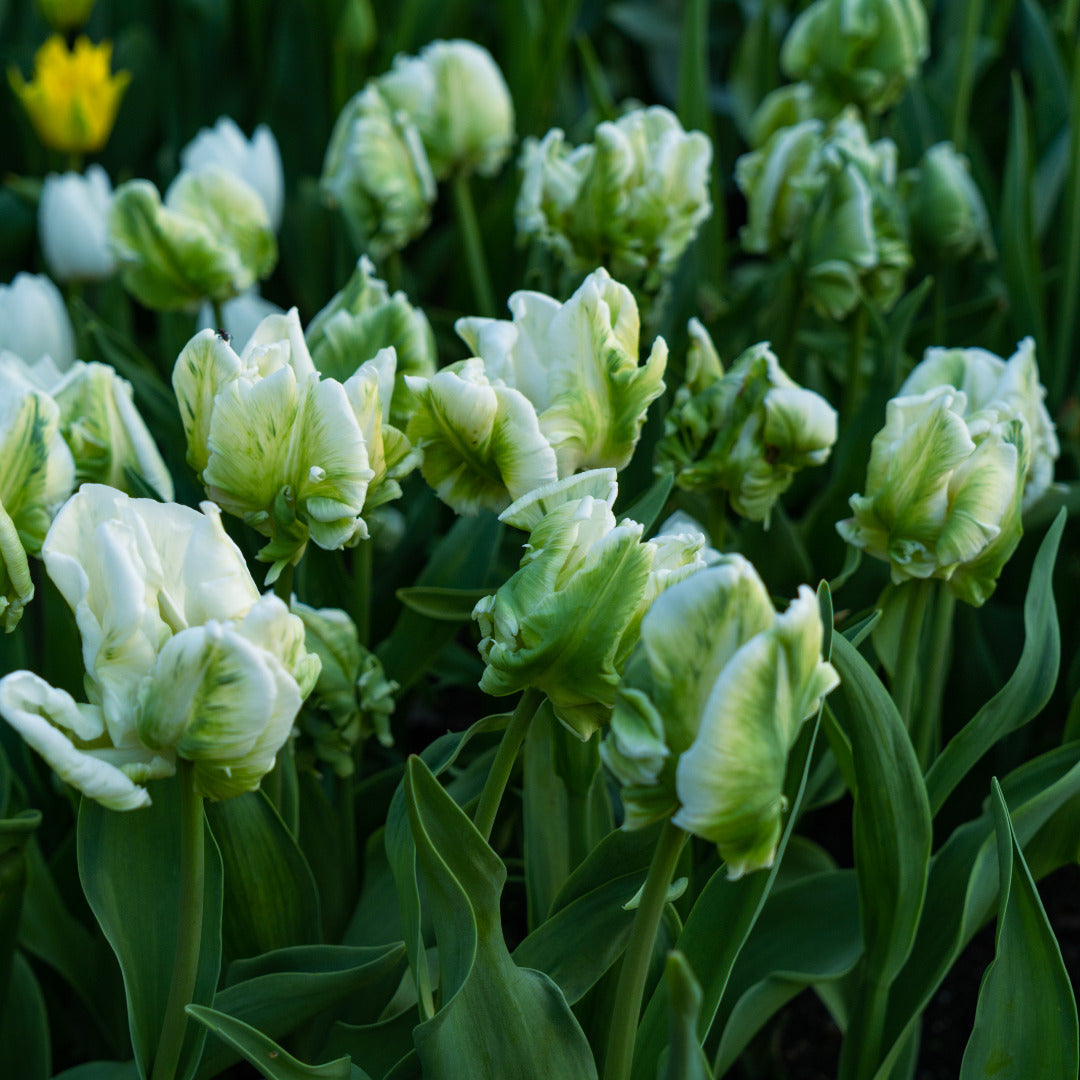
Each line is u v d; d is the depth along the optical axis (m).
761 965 1.28
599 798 1.26
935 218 1.57
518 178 1.90
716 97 2.61
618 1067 1.11
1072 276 1.62
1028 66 2.34
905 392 1.28
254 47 2.32
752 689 1.04
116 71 2.36
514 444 1.16
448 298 2.20
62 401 1.23
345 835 1.32
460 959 1.12
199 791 1.09
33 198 2.15
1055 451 1.29
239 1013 1.19
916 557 1.21
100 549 1.06
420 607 1.32
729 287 2.17
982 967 1.47
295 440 1.14
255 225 1.49
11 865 1.22
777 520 1.39
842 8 1.59
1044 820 1.25
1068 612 1.54
